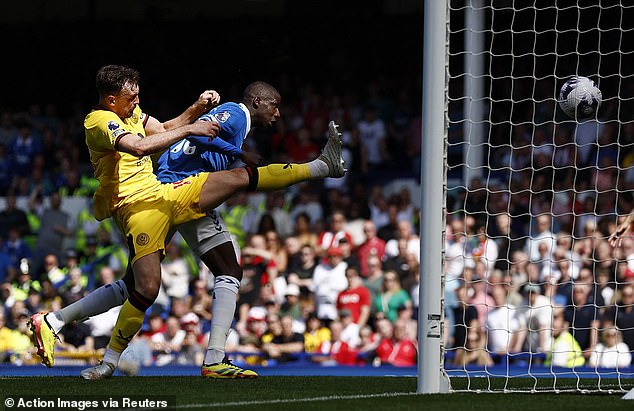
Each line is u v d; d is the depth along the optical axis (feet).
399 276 153.17
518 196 171.12
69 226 188.65
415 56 236.02
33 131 218.18
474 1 190.70
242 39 241.76
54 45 250.37
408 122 210.18
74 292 162.50
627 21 210.18
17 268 176.24
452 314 141.59
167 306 157.58
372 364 139.85
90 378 81.56
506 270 149.18
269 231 166.50
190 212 81.25
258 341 145.59
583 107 84.53
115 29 248.52
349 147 202.69
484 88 210.79
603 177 176.35
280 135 211.00
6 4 252.42
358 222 178.09
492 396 72.38
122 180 79.92
